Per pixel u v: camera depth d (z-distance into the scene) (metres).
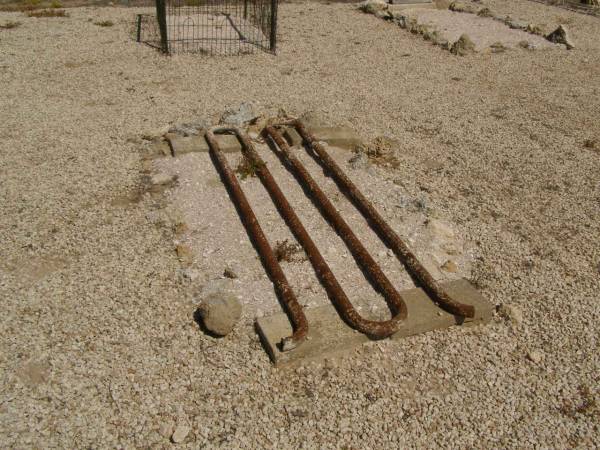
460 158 7.21
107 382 3.88
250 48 10.69
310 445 3.60
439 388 4.09
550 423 3.90
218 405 3.80
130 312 4.46
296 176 6.36
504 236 5.76
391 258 5.21
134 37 10.92
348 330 4.30
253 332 4.36
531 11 15.22
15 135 6.97
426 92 9.27
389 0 14.47
